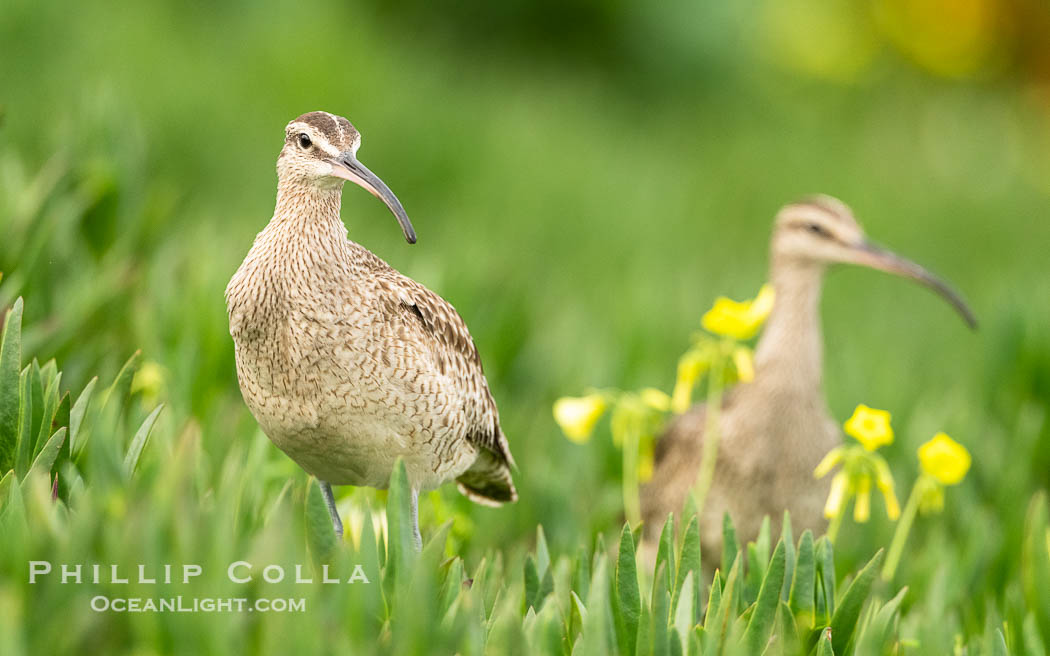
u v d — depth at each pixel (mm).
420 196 21875
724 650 6176
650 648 6055
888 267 10711
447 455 7625
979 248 25750
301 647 5273
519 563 7945
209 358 10195
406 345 7254
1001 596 9617
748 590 7172
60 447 6656
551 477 10414
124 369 7660
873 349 16203
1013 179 30328
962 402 13070
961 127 32938
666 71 31547
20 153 15664
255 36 23891
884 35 35938
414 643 5484
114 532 5469
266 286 7125
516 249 19375
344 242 7270
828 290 21125
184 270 11602
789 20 34219
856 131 32281
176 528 5477
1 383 6848
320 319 7062
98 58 20391
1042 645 7789
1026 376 13883
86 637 5207
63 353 9008
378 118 22234
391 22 30156
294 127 7254
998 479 11969
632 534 7020
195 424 6582
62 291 10242
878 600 7348
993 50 36812
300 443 7359
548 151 24344
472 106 25156
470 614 5750
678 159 28047
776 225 10945
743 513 10180
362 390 7152
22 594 5316
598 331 15602
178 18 24219
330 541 6141
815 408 10273
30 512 5812
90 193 11422
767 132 30359
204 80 21359
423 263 13258
